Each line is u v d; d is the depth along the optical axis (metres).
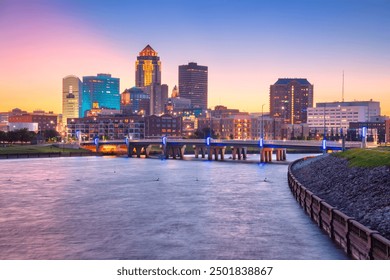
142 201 77.12
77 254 45.16
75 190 91.62
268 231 54.06
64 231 54.88
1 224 58.75
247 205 72.31
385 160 67.38
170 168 150.00
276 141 175.75
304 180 90.44
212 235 52.50
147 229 55.78
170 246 47.97
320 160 105.31
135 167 155.12
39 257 44.12
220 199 78.75
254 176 119.44
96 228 56.44
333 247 46.47
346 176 71.31
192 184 101.44
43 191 90.12
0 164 165.75
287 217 62.25
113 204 74.19
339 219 46.00
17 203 75.38
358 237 39.28
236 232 53.84
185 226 57.34
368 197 55.28
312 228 55.28
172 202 75.88
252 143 185.75
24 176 120.12
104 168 149.62
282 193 85.75
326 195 67.75
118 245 48.44
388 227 43.41
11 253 45.56
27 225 58.19
